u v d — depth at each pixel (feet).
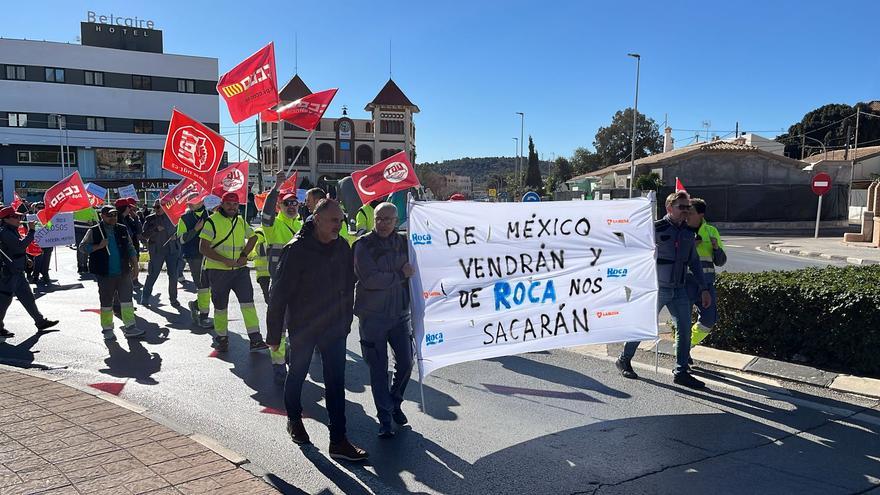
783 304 21.48
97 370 21.80
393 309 15.58
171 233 34.17
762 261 58.59
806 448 14.78
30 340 26.43
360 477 13.51
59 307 34.53
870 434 15.56
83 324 29.78
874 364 19.36
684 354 19.48
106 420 15.67
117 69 190.49
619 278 18.99
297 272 14.35
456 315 17.17
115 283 25.84
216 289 23.88
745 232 108.06
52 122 183.32
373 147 227.20
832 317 20.20
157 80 196.03
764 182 130.00
